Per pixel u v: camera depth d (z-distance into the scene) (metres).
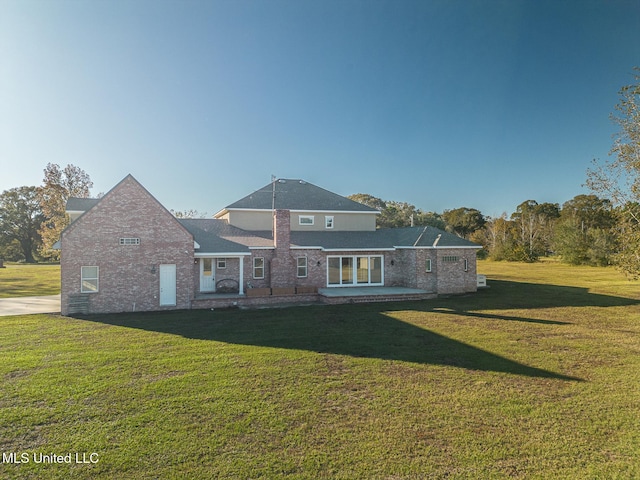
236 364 10.04
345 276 25.69
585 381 8.85
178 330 14.23
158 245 18.97
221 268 23.03
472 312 18.34
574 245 54.72
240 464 5.46
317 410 7.25
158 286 18.95
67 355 10.80
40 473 5.25
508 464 5.48
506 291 26.95
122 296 18.38
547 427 6.61
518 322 15.85
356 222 29.84
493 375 9.27
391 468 5.38
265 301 21.12
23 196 81.00
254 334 13.56
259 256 23.62
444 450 5.86
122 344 12.09
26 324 15.30
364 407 7.39
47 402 7.57
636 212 15.63
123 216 18.50
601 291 26.86
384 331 14.08
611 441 6.14
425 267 25.52
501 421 6.82
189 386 8.45
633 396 7.96
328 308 19.64
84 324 15.34
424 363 10.19
